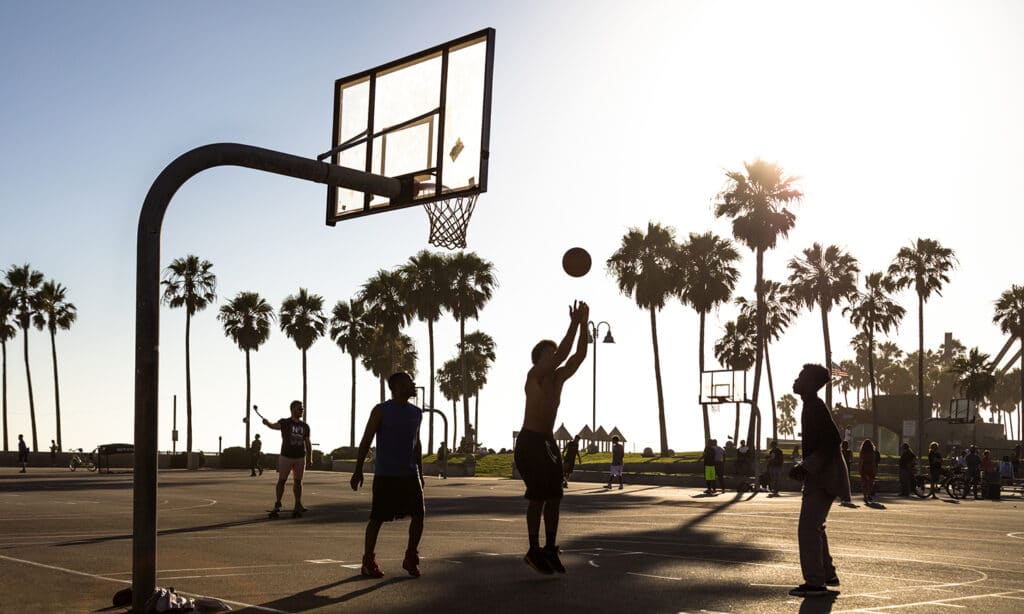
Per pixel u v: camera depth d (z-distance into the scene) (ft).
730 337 294.87
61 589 28.25
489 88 38.68
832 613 24.88
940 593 28.58
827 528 55.16
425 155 40.34
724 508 74.43
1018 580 31.83
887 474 165.68
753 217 172.45
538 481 30.40
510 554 37.93
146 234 24.80
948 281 254.68
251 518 57.00
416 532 31.37
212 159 27.27
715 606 25.81
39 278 242.17
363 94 43.29
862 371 479.41
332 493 89.40
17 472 156.97
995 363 314.14
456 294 226.58
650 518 61.46
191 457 199.62
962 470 117.39
